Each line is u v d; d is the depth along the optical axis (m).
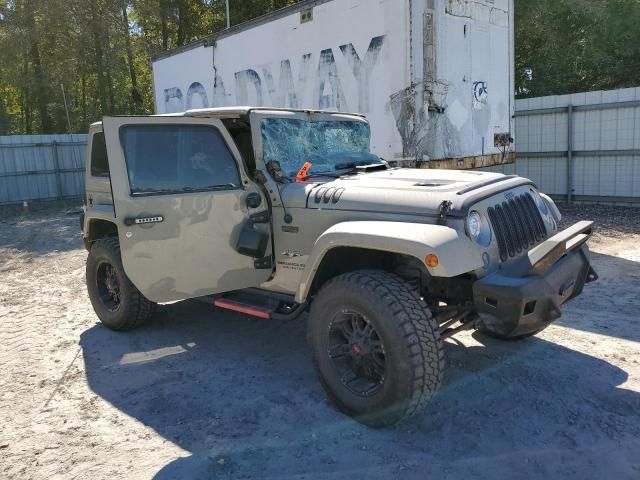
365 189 3.59
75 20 26.11
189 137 3.96
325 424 3.28
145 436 3.24
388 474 2.79
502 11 8.02
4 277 7.72
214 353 4.47
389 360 3.00
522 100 12.23
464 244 3.03
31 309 5.98
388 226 3.18
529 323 3.07
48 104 30.75
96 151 5.04
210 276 3.97
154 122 3.92
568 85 20.91
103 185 4.95
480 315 3.31
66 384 3.98
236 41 9.84
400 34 7.02
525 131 12.31
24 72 28.95
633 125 10.84
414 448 3.01
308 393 3.69
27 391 3.89
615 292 5.64
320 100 8.34
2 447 3.17
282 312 3.86
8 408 3.64
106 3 26.47
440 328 3.53
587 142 11.47
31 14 25.89
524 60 22.19
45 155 17.98
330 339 3.38
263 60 9.28
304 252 3.81
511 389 3.63
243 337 4.81
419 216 3.26
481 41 7.73
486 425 3.21
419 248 2.94
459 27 7.38
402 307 2.99
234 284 4.01
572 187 11.80
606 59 19.48
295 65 8.70
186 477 2.82
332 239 3.25
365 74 7.57
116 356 4.48
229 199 3.92
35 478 2.87
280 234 3.95
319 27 8.14
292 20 8.58
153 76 12.71
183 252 3.93
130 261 3.80
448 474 2.78
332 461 2.91
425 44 6.95
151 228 3.85
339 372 3.37
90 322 5.41
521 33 21.00
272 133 4.16
